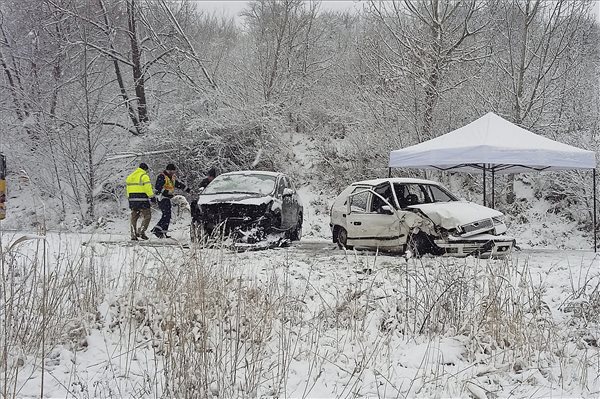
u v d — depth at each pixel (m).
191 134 26.09
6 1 28.03
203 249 7.39
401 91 23.59
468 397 5.38
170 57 28.69
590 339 6.90
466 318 6.87
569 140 21.88
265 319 6.30
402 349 6.54
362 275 9.10
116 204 25.89
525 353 6.42
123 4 29.14
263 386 5.47
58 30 28.00
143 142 26.30
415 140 23.22
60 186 24.72
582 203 21.39
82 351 6.15
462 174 25.39
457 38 24.52
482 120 14.19
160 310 6.32
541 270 10.25
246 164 26.28
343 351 6.35
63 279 6.78
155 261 7.73
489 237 11.22
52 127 24.91
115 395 5.18
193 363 5.33
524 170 16.33
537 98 22.58
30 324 6.11
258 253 12.34
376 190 13.05
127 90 28.64
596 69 23.72
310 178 26.53
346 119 27.12
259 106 26.55
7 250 6.35
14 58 27.64
